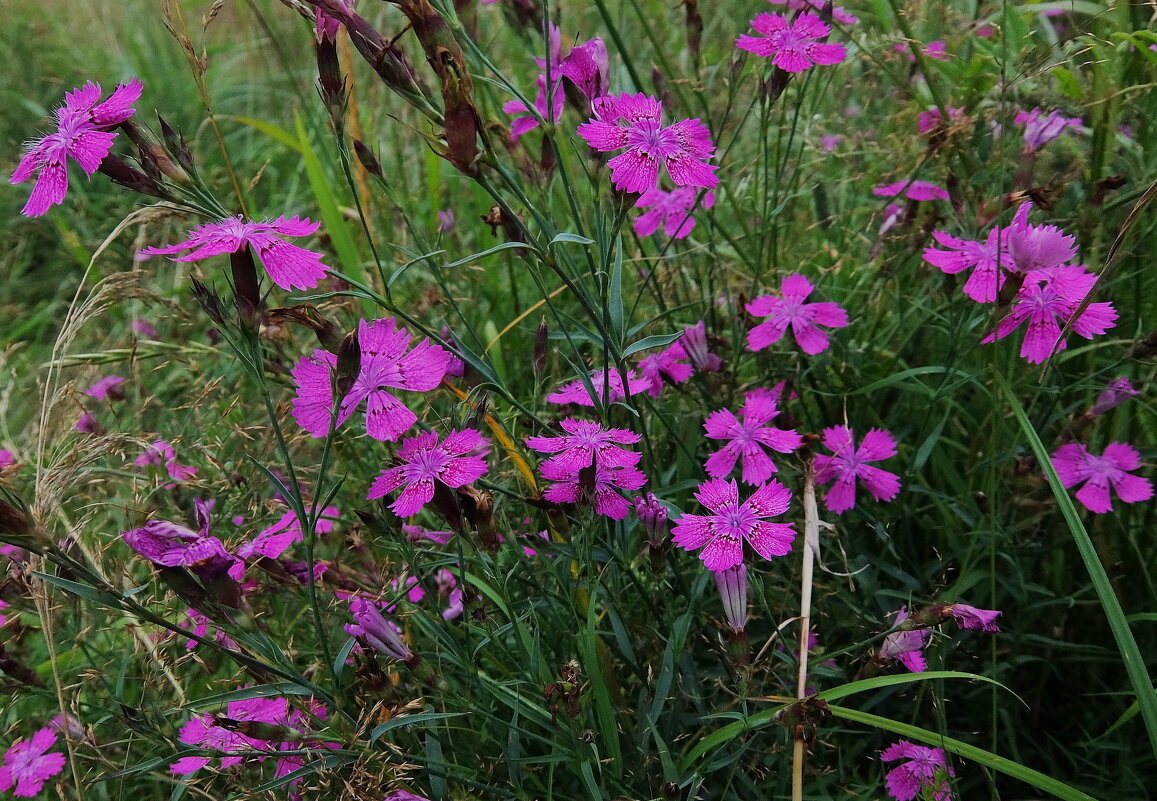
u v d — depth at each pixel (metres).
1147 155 0.29
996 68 0.30
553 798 0.24
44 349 0.48
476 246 0.42
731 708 0.24
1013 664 0.26
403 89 0.20
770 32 0.27
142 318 0.43
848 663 0.26
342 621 0.26
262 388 0.20
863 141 0.36
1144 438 0.29
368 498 0.22
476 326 0.37
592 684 0.21
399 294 0.39
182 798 0.25
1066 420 0.29
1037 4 0.30
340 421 0.21
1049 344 0.24
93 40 0.74
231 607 0.20
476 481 0.23
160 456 0.29
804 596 0.22
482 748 0.25
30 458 0.30
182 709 0.21
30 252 0.56
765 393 0.27
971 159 0.32
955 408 0.31
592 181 0.23
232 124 0.63
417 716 0.20
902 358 0.33
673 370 0.28
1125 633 0.19
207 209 0.22
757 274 0.29
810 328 0.28
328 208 0.35
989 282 0.24
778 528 0.22
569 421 0.23
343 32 0.37
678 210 0.32
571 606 0.23
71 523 0.29
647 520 0.22
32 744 0.26
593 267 0.22
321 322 0.21
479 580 0.25
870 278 0.35
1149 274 0.28
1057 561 0.28
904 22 0.31
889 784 0.24
